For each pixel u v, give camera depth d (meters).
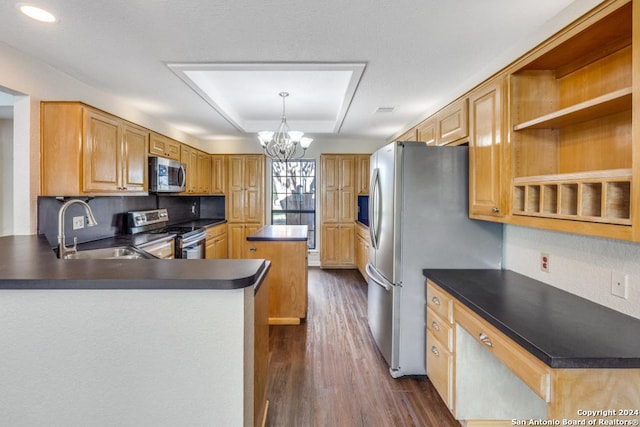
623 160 1.41
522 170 1.80
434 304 2.16
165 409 1.17
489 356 1.84
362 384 2.31
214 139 5.81
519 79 1.79
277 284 3.41
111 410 1.17
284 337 3.09
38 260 1.42
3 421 1.16
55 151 2.36
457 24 1.81
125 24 1.82
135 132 3.18
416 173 2.32
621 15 1.24
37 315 1.14
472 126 2.22
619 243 1.49
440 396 2.15
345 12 1.71
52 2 1.61
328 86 3.36
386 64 2.35
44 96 2.36
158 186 3.59
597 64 1.57
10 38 1.98
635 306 1.42
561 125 1.71
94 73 2.53
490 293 1.78
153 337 1.16
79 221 2.90
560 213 1.46
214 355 1.16
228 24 1.83
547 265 1.94
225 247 5.61
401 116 3.94
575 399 1.12
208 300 1.15
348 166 5.77
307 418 1.96
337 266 5.83
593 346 1.17
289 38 1.98
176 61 2.30
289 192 6.17
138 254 2.68
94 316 1.15
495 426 1.85
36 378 1.16
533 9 1.66
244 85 3.33
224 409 1.17
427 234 2.34
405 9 1.67
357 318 3.57
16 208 2.27
